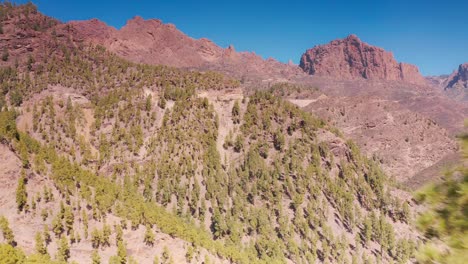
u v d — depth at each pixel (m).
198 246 117.94
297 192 174.00
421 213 12.48
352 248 152.88
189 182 175.62
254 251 133.75
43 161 126.31
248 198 169.88
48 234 98.88
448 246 11.49
